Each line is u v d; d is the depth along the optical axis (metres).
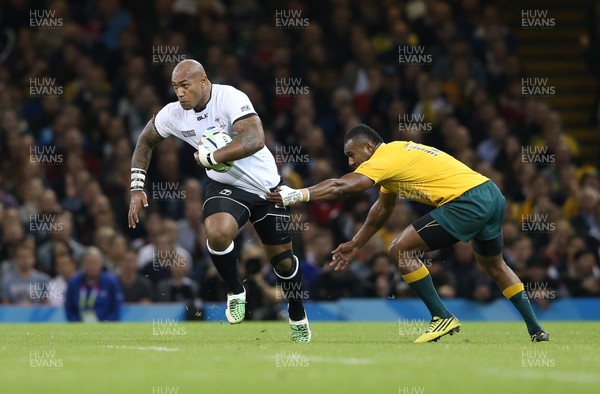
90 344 30.59
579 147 75.12
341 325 44.47
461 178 31.06
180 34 69.06
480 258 31.91
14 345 30.20
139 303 52.94
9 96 67.06
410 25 70.69
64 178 62.25
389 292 53.34
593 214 59.88
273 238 32.34
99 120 65.44
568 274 55.06
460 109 66.12
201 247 56.94
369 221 32.28
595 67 75.12
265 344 30.30
